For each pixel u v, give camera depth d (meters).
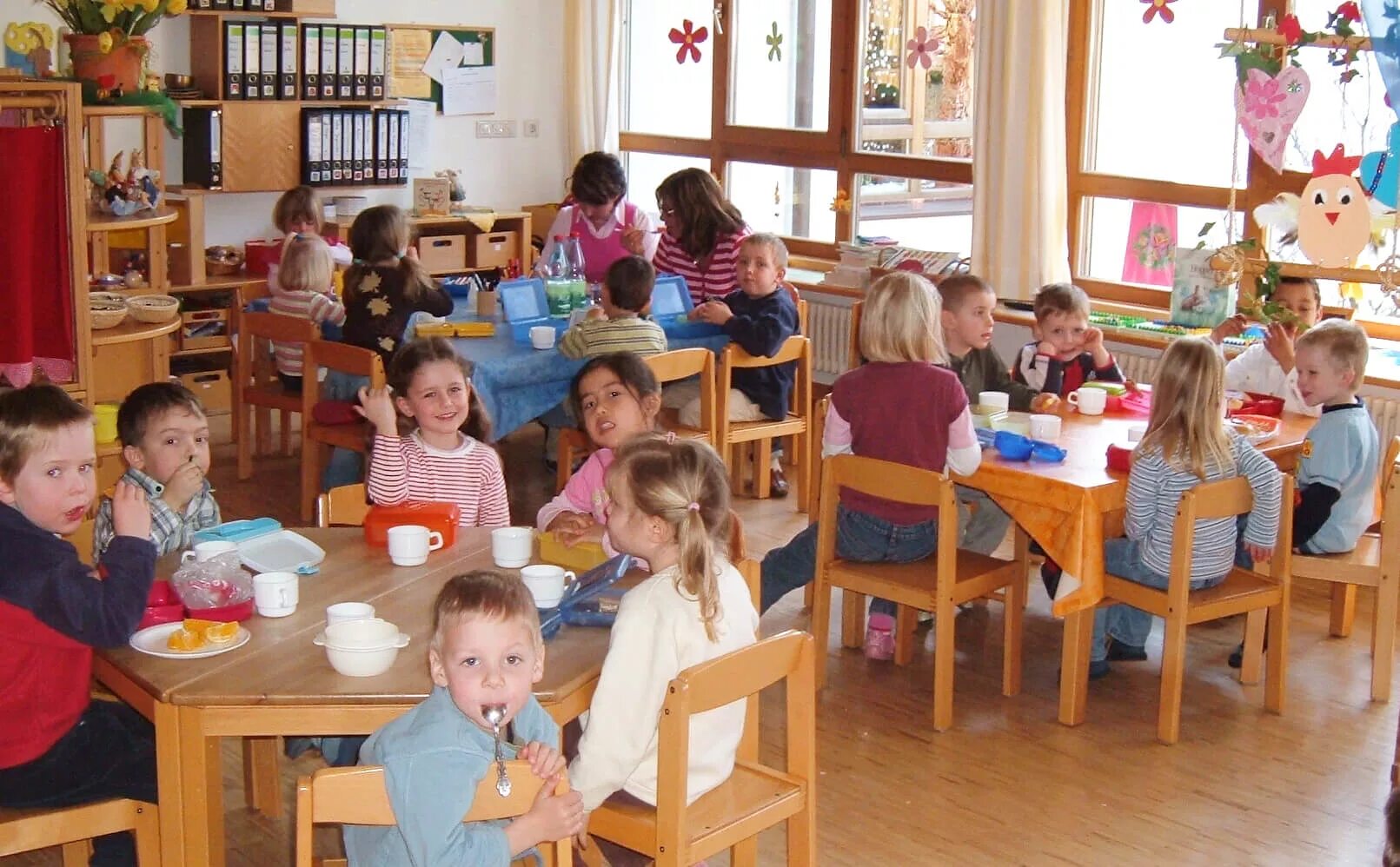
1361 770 3.30
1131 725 3.52
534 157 7.65
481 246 7.09
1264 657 3.95
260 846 2.87
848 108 6.76
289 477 5.50
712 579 2.19
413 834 1.81
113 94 4.71
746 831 2.25
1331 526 3.68
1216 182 5.59
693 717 2.27
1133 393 4.22
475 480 3.14
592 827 2.29
